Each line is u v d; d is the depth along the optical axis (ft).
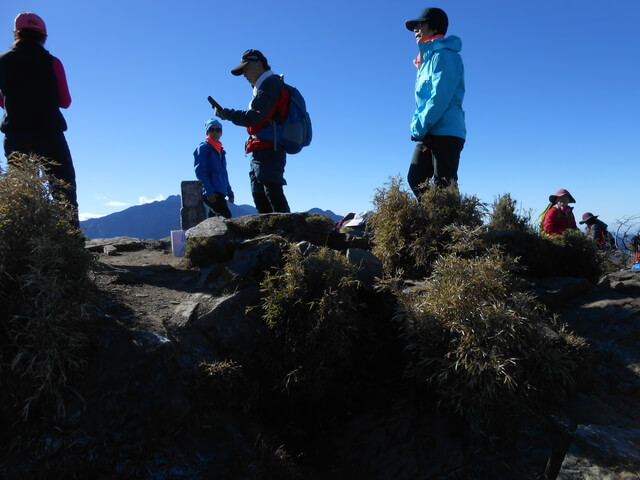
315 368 9.02
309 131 17.49
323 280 9.82
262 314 9.82
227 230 13.73
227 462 7.39
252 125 16.26
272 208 17.85
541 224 19.30
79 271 8.16
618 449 7.22
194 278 12.09
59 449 6.72
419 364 8.84
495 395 7.99
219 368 8.31
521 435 7.93
